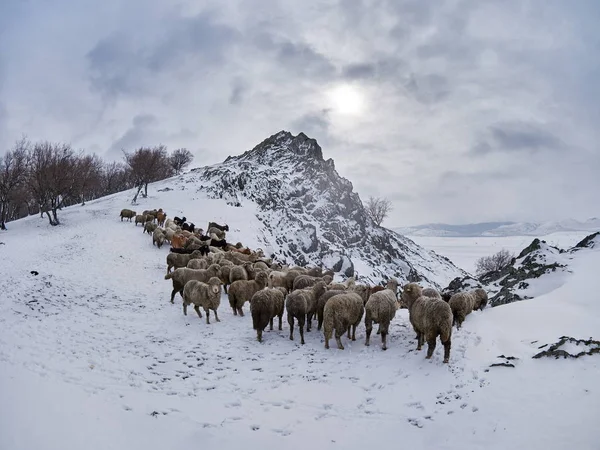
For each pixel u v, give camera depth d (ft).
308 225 155.12
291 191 184.34
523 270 61.26
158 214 120.06
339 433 22.99
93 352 34.88
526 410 22.31
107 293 58.90
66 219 134.92
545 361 27.32
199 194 162.30
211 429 23.26
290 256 141.28
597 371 25.05
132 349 36.65
